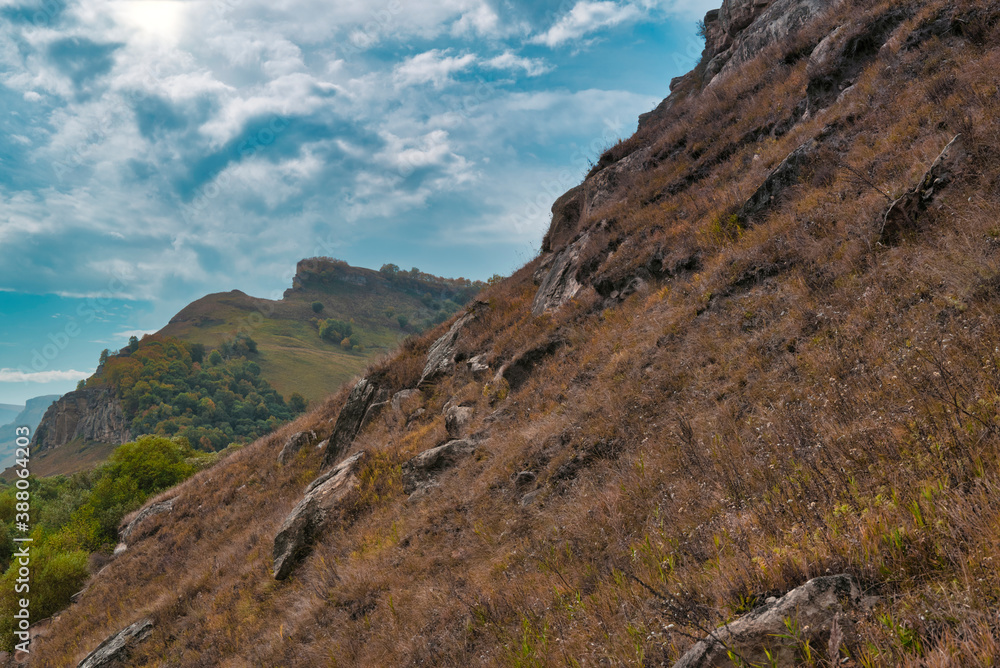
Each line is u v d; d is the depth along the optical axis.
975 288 4.65
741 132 14.09
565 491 7.25
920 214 6.23
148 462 35.38
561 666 3.96
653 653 3.25
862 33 11.96
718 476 4.95
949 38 9.53
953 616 2.01
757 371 6.44
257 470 22.67
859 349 5.23
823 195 8.53
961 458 2.95
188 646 11.09
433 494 9.78
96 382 174.50
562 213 23.55
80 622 17.38
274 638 8.59
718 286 8.79
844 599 2.34
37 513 40.00
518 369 12.73
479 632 5.43
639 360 8.76
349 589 8.27
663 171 16.11
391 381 19.55
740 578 3.09
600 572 5.04
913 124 8.26
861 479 3.46
